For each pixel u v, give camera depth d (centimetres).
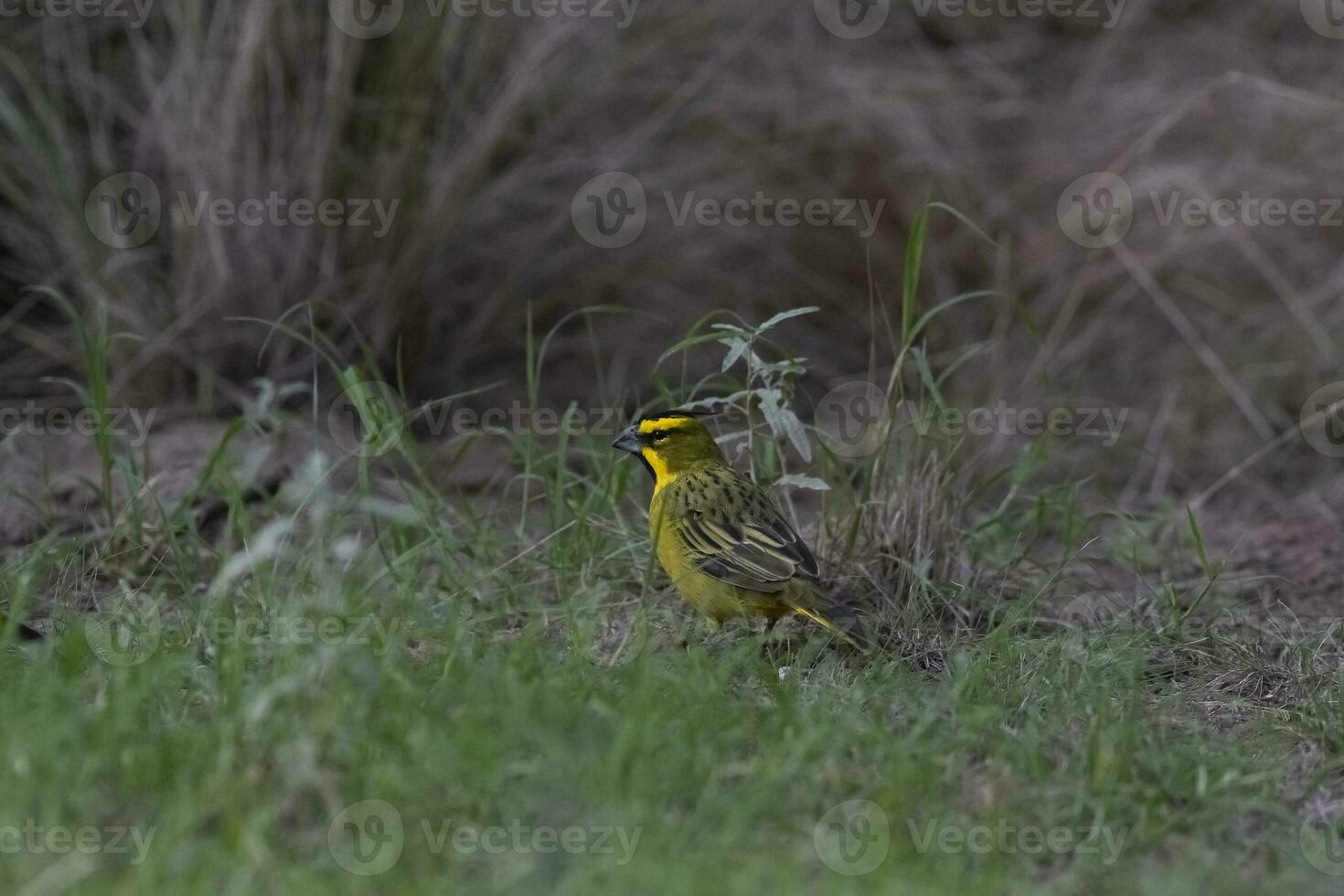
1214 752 775
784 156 1703
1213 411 1548
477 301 1539
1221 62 1869
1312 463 1480
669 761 686
